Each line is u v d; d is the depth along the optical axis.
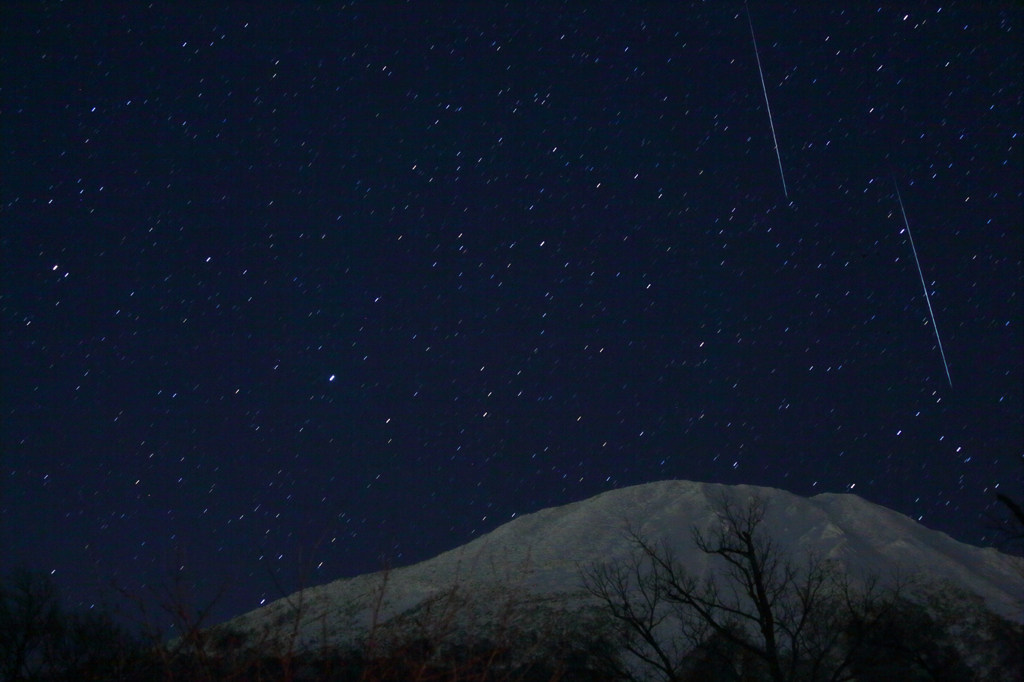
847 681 24.28
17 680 7.62
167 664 6.03
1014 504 16.25
